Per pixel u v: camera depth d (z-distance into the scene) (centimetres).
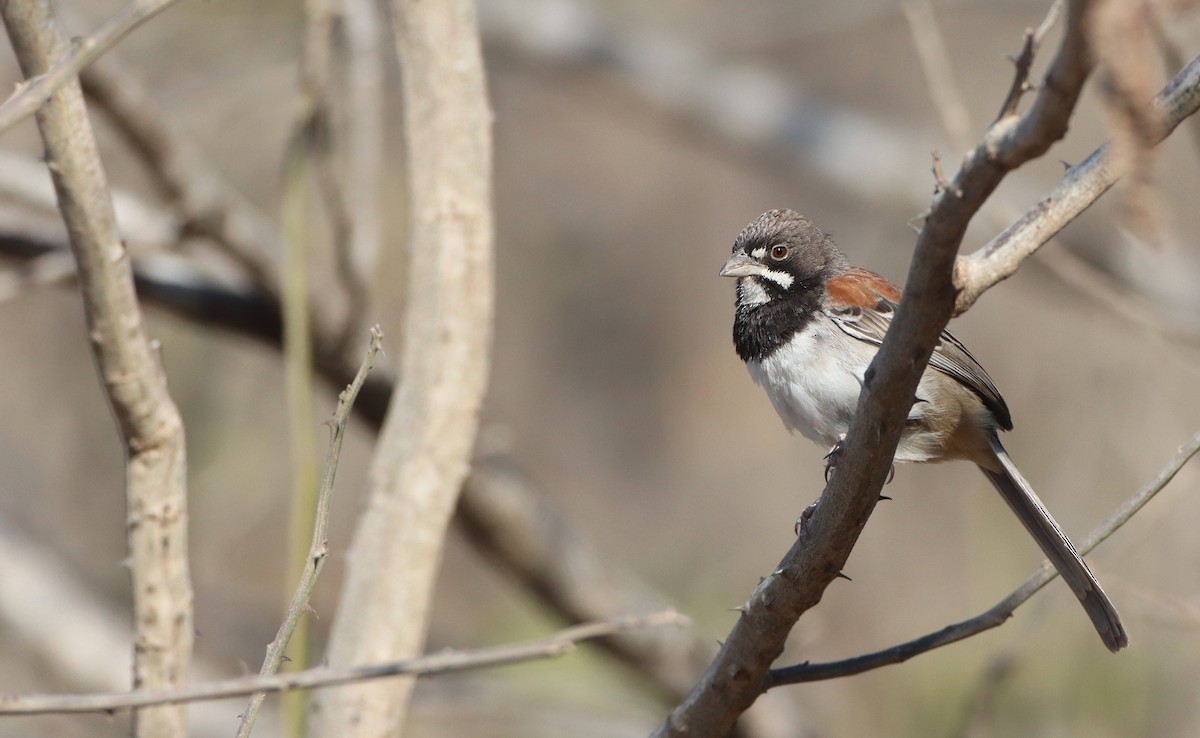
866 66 2006
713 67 1642
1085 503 1246
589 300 1967
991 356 1560
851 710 1256
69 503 1556
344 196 856
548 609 1122
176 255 988
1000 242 431
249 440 1417
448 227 656
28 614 1260
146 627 570
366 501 647
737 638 523
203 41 1458
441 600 1623
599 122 1984
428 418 645
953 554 1555
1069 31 335
